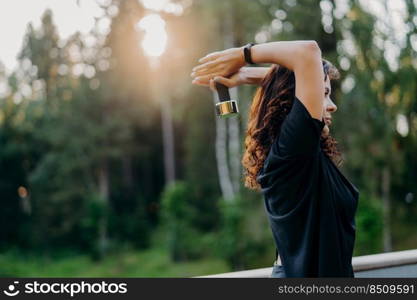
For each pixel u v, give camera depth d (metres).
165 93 23.86
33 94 31.33
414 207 17.06
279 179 1.50
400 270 2.85
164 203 29.72
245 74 1.78
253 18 17.80
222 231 22.00
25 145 37.38
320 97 1.46
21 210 38.41
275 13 17.28
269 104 1.62
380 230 15.81
